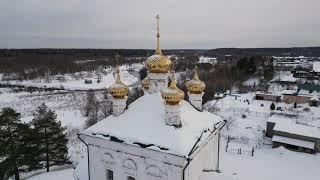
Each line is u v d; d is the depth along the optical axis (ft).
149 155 64.03
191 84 85.25
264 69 446.60
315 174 127.75
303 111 248.32
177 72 438.40
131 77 534.78
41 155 136.98
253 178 120.16
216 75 400.67
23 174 136.98
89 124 219.61
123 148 67.46
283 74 499.92
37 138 130.21
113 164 70.28
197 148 63.82
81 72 599.16
